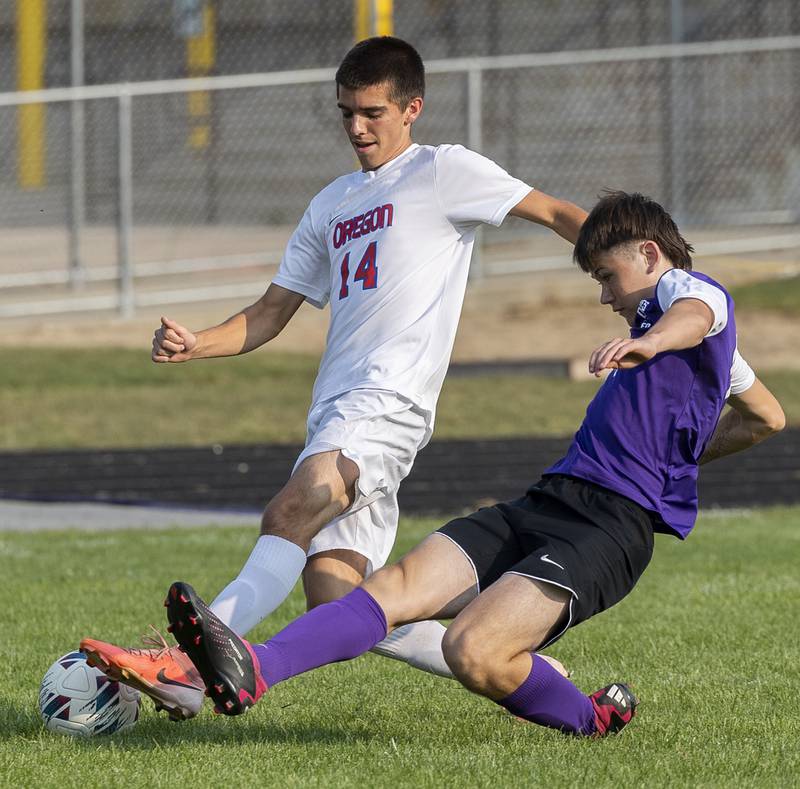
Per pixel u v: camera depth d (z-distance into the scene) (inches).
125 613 904.3
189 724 619.5
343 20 3503.9
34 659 761.6
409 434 614.5
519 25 3373.5
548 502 555.5
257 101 3432.6
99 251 3115.2
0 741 581.9
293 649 521.0
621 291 557.0
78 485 1633.9
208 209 3410.4
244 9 3558.1
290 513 577.6
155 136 3486.7
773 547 1187.9
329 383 625.0
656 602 937.5
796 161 3051.2
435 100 3361.2
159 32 3602.4
